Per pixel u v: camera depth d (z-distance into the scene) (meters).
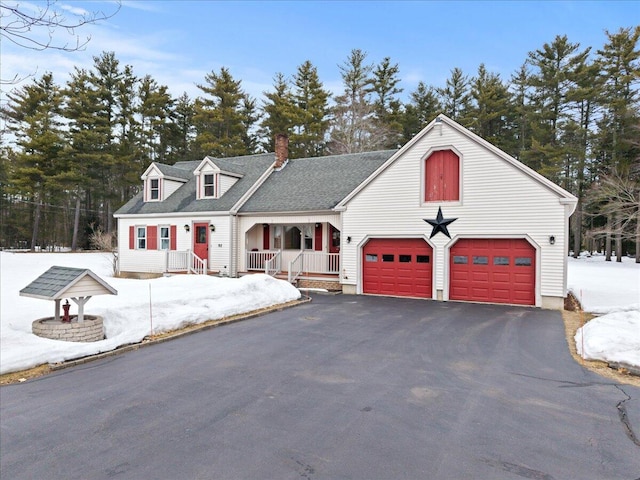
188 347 8.23
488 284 13.75
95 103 38.84
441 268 14.38
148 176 22.59
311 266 18.38
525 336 9.14
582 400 5.43
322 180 19.52
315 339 8.88
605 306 12.30
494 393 5.69
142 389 5.89
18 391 5.79
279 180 20.89
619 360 6.86
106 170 39.56
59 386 6.00
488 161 13.63
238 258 19.45
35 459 3.93
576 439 4.33
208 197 20.81
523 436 4.39
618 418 4.87
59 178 34.78
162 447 4.17
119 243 22.55
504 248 13.53
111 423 4.75
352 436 4.39
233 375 6.50
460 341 8.70
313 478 3.58
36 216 37.38
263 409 5.15
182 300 10.77
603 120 33.09
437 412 5.04
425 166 14.75
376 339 8.87
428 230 14.62
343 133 37.44
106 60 40.41
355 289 16.02
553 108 35.97
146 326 9.01
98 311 9.27
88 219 41.78
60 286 7.90
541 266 12.86
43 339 7.64
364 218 15.86
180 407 5.22
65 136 37.25
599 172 32.28
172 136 44.94
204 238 19.97
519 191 13.16
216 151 38.31
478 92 39.44
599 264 31.34
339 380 6.25
